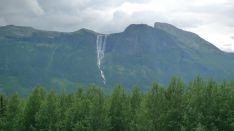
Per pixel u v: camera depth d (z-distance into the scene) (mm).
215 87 82938
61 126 90188
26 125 94688
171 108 79688
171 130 79125
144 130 80688
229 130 76375
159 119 79812
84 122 87375
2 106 96625
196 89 84188
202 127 72625
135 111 91812
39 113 92188
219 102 79438
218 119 76812
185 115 76938
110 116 88312
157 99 82250
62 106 99312
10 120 93750
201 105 79438
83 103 93375
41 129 90938
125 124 90688
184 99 81625
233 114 77562
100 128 86625
